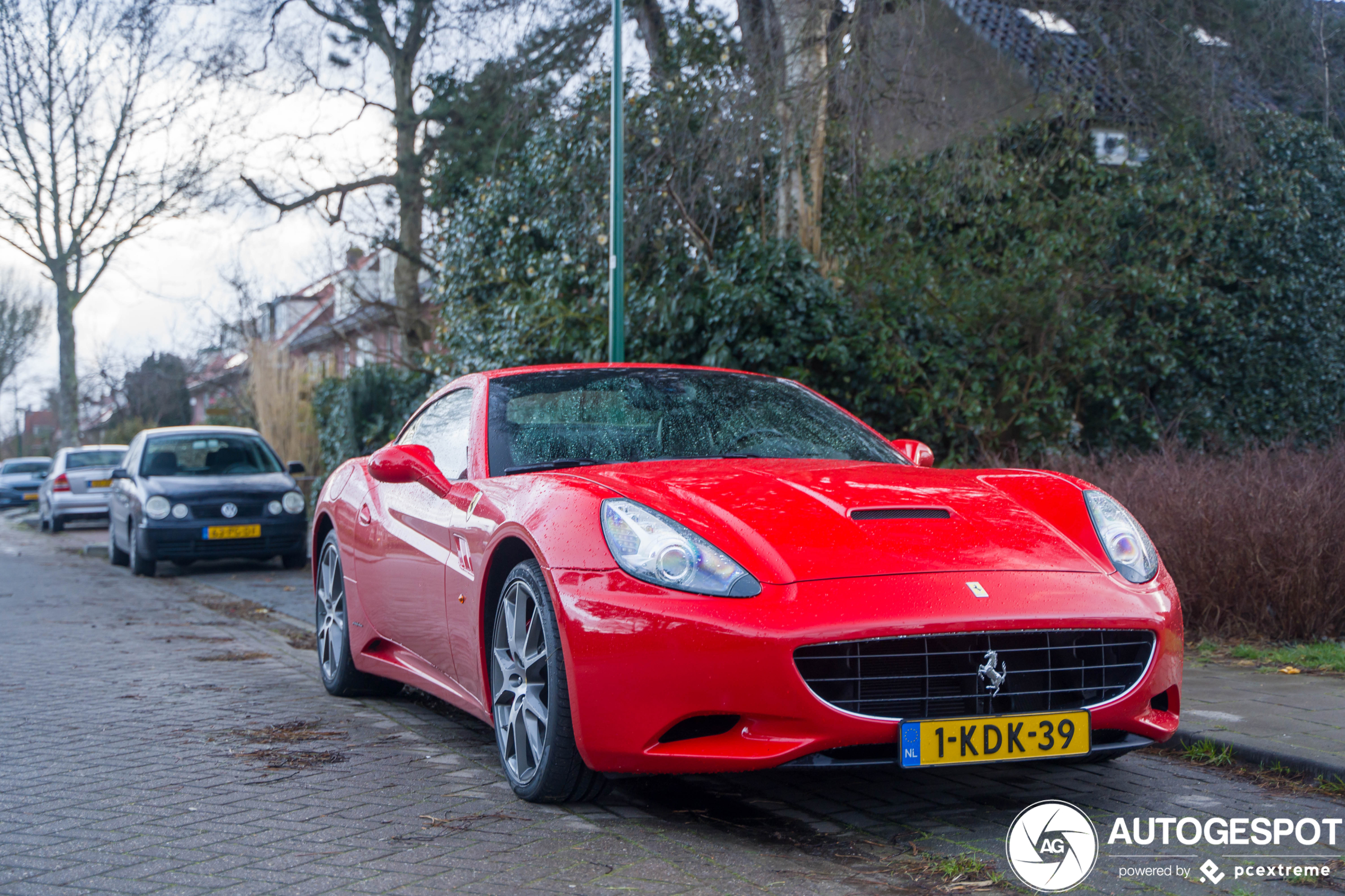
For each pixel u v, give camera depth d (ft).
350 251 59.93
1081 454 35.55
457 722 15.98
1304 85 37.88
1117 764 13.01
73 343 96.53
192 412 127.54
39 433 218.79
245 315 79.05
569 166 36.19
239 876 9.47
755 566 9.96
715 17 34.91
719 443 13.65
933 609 9.64
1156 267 40.60
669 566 10.09
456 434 14.67
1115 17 34.86
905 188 36.32
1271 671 17.19
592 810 11.29
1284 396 44.04
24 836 10.69
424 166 56.34
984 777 12.51
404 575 14.70
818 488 11.48
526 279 40.88
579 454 13.17
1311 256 43.68
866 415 34.53
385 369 52.26
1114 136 40.09
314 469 61.77
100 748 14.32
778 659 9.46
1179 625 10.93
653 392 14.64
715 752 9.73
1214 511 20.11
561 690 10.73
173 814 11.36
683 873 9.39
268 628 26.68
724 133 31.45
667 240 34.19
